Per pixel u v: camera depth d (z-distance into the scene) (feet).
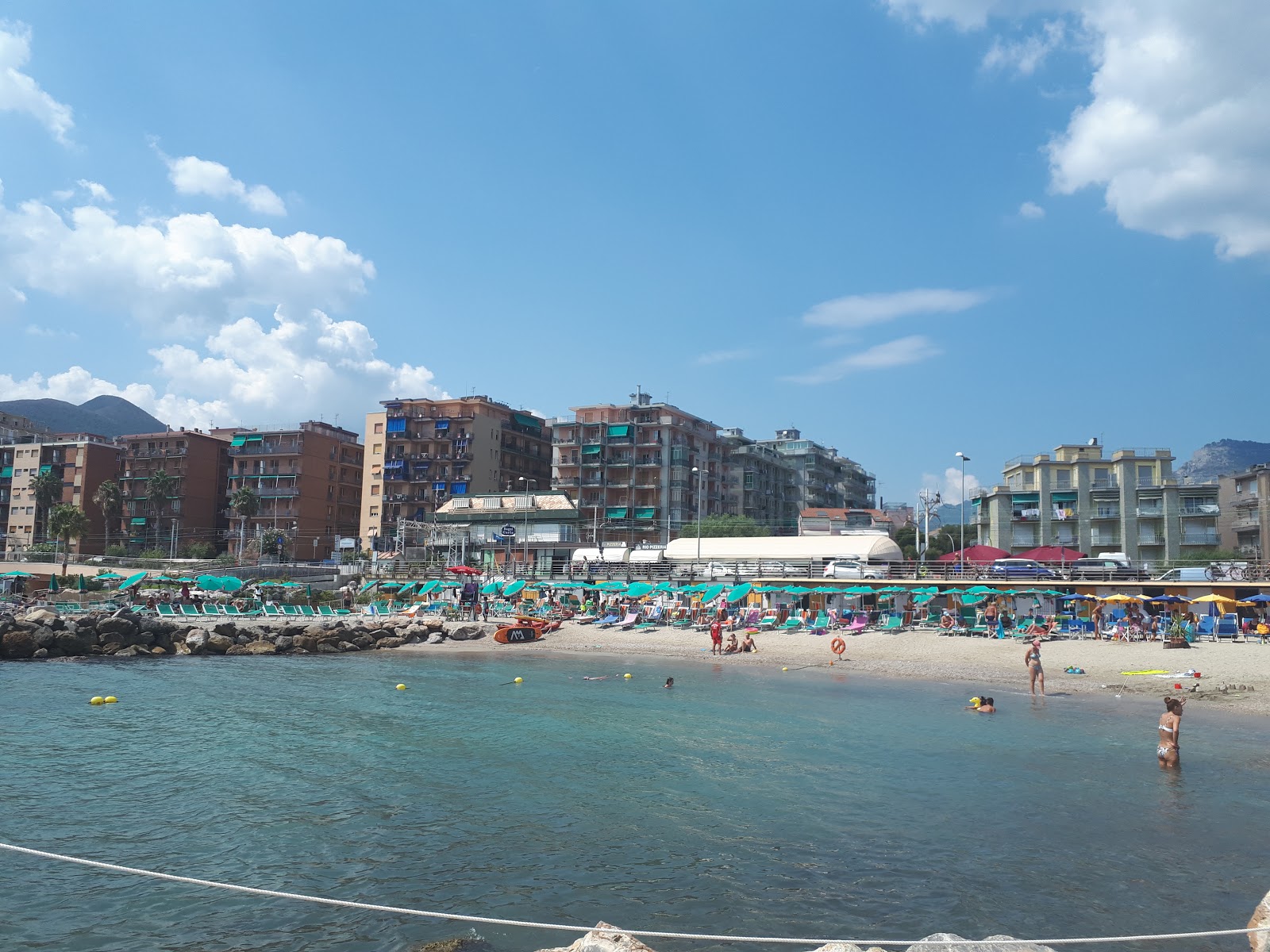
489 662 155.22
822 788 61.87
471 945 35.17
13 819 53.26
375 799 58.34
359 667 146.82
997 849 48.57
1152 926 38.22
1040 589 189.16
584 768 67.72
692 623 200.44
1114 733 82.74
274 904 40.86
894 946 35.68
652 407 424.46
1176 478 331.77
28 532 442.09
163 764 68.18
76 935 37.58
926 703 103.09
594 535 389.39
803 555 246.88
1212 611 177.47
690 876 44.32
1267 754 72.79
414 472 426.92
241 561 380.17
